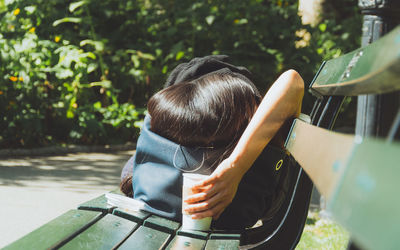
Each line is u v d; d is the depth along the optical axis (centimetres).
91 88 667
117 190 227
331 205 64
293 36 749
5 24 621
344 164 69
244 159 164
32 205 381
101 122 654
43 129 626
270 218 206
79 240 148
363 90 113
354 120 891
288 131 179
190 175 167
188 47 741
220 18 724
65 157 586
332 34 842
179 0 741
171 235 170
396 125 74
